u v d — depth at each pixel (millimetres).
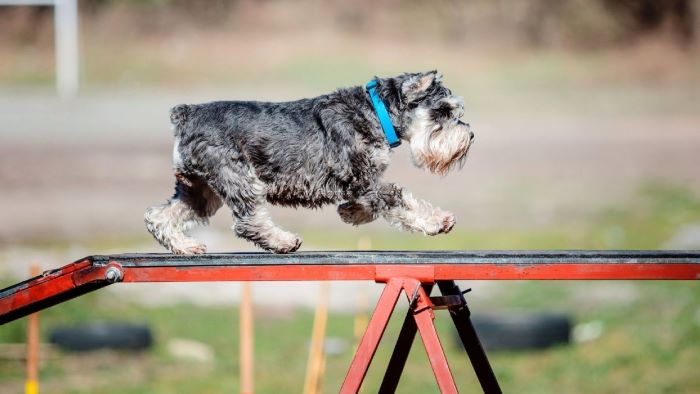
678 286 18016
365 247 14977
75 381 13227
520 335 14695
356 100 8070
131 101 41875
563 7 54531
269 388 13000
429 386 13109
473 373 13805
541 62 50219
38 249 19547
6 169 27484
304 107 8023
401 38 52000
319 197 7992
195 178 8156
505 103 42719
